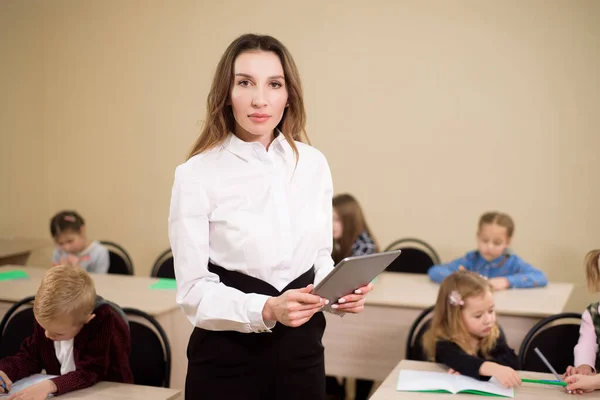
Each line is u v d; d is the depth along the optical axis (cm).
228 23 453
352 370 296
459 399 181
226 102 147
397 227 428
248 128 144
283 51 146
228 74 144
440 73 411
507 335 274
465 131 409
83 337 199
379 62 423
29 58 486
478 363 195
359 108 430
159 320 273
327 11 432
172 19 465
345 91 432
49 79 499
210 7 456
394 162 425
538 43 390
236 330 142
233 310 138
